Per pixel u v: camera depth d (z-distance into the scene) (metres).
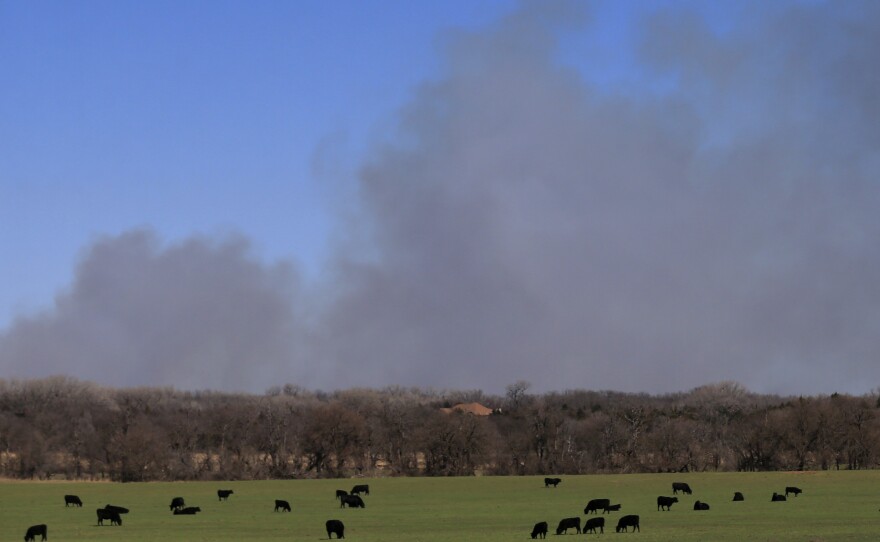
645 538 83.25
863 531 85.06
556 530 93.62
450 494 156.12
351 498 131.25
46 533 94.31
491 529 97.19
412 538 87.19
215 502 143.12
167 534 94.88
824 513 108.12
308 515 118.12
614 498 142.88
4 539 92.12
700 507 117.06
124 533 96.38
